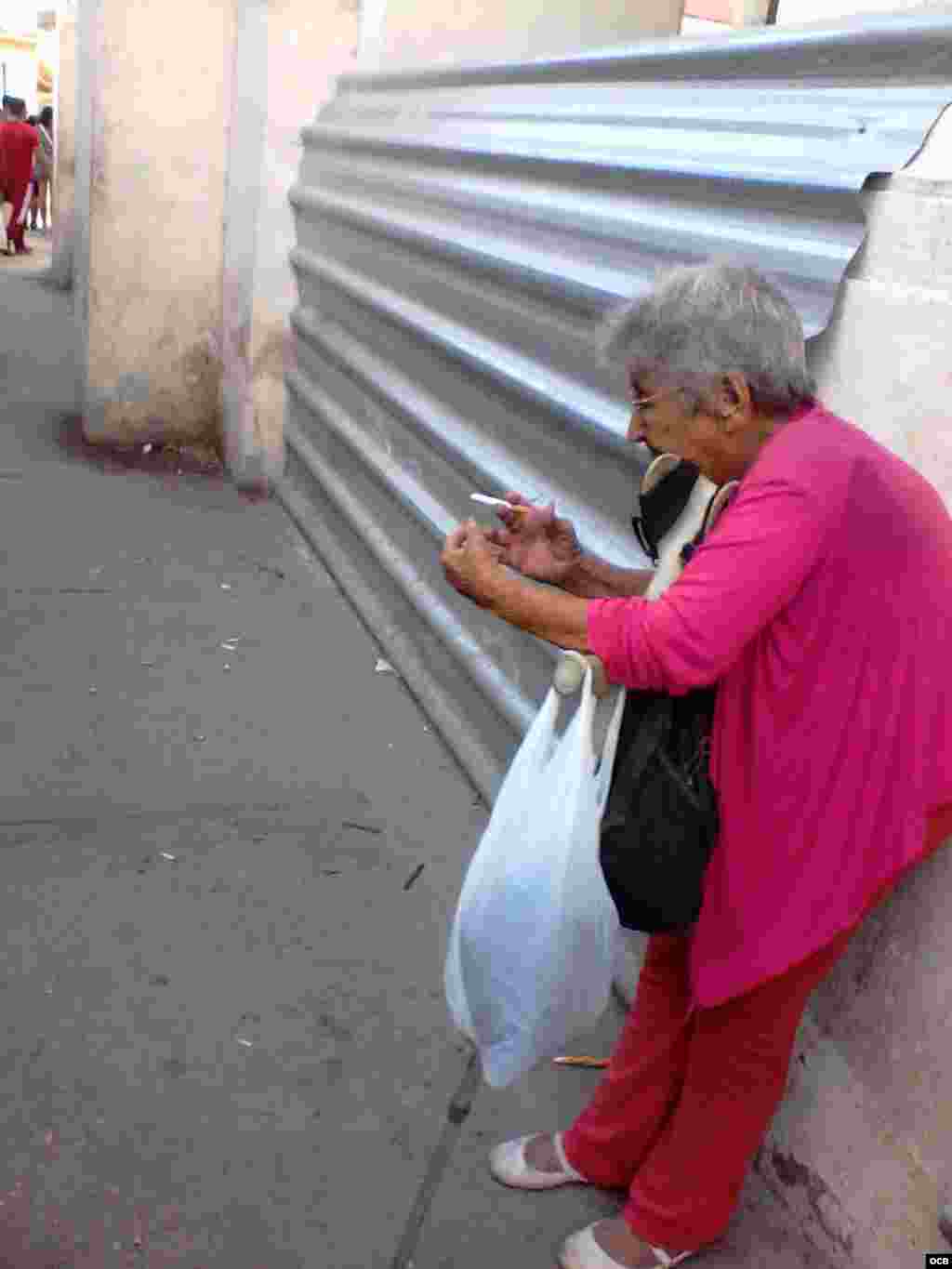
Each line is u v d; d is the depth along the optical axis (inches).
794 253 90.5
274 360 260.1
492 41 223.3
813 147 91.2
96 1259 86.0
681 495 81.0
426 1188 85.3
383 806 148.8
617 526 121.1
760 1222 94.3
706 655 68.0
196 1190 92.7
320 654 190.1
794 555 67.5
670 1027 90.0
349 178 215.5
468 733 159.2
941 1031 78.5
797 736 72.5
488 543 83.9
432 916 128.7
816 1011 90.4
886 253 82.2
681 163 107.2
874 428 82.6
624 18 222.8
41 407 321.1
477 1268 89.2
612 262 121.1
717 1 244.2
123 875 129.1
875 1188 84.0
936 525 70.8
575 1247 89.2
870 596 69.9
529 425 142.2
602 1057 112.0
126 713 164.2
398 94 203.8
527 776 79.8
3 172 626.2
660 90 119.6
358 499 211.2
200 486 270.4
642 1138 92.9
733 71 108.2
